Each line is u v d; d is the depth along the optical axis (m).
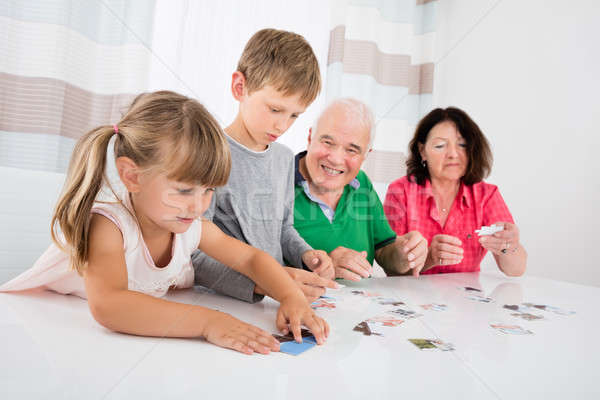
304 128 1.16
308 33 1.18
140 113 0.64
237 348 0.49
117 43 1.17
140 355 0.46
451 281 1.08
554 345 0.58
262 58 0.87
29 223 0.93
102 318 0.53
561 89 1.76
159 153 0.61
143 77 1.16
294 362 0.47
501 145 1.78
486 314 0.75
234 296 0.80
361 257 0.98
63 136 1.22
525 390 0.42
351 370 0.45
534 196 1.85
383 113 1.23
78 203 0.63
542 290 1.01
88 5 1.17
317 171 1.08
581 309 0.82
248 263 0.76
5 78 1.17
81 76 1.20
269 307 0.76
